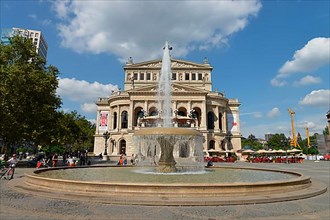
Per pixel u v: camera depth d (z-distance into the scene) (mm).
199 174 17234
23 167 31891
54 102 38000
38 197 10516
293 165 41844
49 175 16250
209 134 71562
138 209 8664
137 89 71625
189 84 82500
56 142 38562
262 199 9758
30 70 34406
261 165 40750
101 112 81125
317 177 20969
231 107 82188
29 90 32688
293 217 7996
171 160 18328
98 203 9414
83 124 83062
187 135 17297
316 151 90938
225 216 8008
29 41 37281
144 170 20297
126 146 69062
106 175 16328
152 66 82812
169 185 9898
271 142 118875
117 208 8758
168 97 27797
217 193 9984
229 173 18516
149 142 19188
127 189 10031
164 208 8812
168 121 26766
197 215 8078
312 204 9766
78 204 9289
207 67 83062
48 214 8109
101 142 78688
